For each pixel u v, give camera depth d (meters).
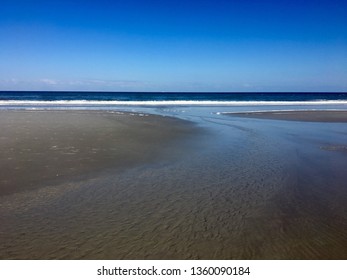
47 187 5.96
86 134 12.45
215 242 3.91
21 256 3.58
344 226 4.42
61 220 4.50
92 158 8.40
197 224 4.43
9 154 8.53
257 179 6.71
